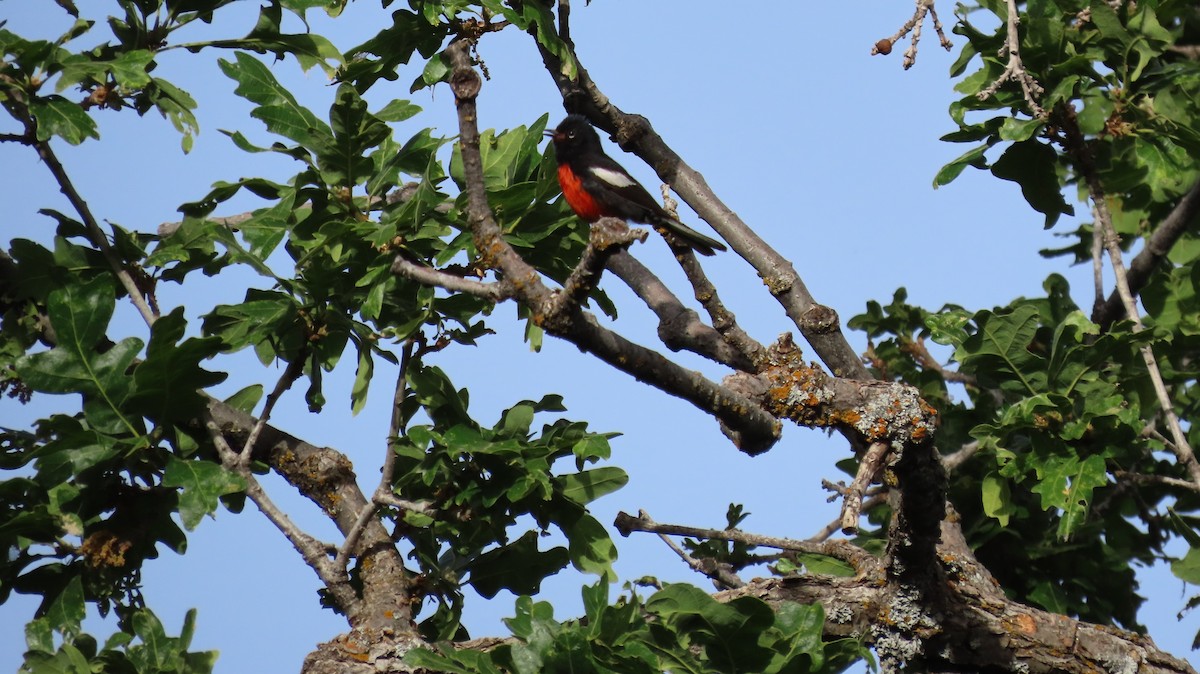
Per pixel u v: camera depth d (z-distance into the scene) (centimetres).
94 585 1086
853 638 943
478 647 1028
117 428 1067
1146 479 1152
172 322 1041
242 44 1188
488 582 1170
